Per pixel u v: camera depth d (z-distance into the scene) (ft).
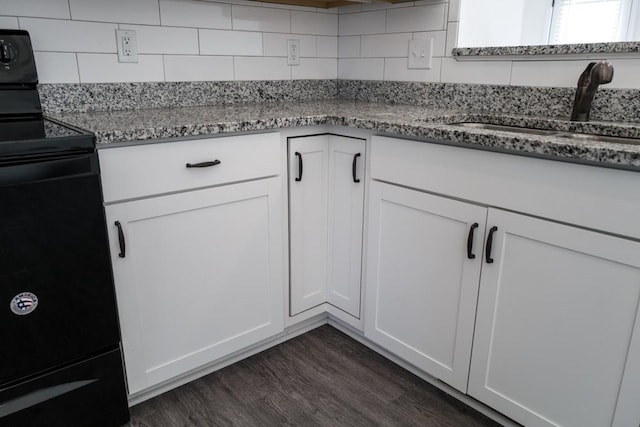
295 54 7.00
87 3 5.09
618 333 3.34
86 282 3.76
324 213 5.65
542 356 3.83
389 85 6.82
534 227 3.64
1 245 3.28
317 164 5.41
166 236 4.35
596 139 4.41
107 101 5.44
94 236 3.72
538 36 8.14
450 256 4.34
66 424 3.95
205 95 6.19
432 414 4.64
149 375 4.55
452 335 4.50
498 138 3.63
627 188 3.10
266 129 4.84
